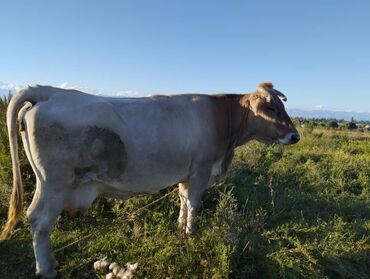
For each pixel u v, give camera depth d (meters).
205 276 1.94
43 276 2.03
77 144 1.96
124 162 2.08
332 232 2.46
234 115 2.61
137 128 2.10
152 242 2.21
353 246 2.31
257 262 2.09
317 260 2.11
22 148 2.81
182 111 2.32
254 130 2.66
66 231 2.48
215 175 2.61
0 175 2.87
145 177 2.18
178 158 2.26
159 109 2.23
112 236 2.36
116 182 2.12
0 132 2.93
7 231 2.07
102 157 2.02
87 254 2.25
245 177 3.68
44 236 2.01
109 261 2.11
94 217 2.67
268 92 2.54
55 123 1.92
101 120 2.00
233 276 2.02
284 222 2.73
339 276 2.19
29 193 2.75
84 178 2.04
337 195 3.52
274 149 5.12
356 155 5.46
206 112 2.42
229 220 2.17
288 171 4.05
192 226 2.43
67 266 2.12
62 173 1.97
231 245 2.06
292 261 2.06
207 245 2.06
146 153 2.12
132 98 2.25
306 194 3.43
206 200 2.94
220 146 2.52
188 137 2.29
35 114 1.91
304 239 2.44
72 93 2.04
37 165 1.96
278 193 3.25
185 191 2.52
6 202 2.66
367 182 3.91
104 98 2.14
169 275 1.98
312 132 9.30
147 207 2.71
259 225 2.25
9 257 2.23
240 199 3.08
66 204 2.05
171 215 2.71
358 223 2.75
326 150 5.80
